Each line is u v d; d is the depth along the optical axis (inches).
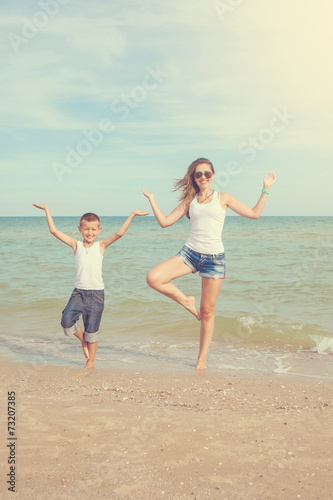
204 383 185.2
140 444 111.2
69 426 122.8
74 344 260.1
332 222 2161.7
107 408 140.3
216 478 94.9
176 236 1213.7
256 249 808.9
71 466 99.3
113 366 212.4
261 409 145.8
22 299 384.2
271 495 88.4
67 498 86.4
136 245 920.3
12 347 250.5
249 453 106.9
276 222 2223.2
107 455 104.9
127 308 350.6
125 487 90.7
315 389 176.6
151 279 199.2
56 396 155.7
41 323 311.3
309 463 101.9
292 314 323.9
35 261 648.4
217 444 112.0
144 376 195.0
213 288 202.7
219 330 286.8
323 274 504.4
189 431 120.5
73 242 203.9
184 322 308.0
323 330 279.1
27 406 141.1
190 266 202.7
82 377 191.6
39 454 105.1
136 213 201.0
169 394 166.4
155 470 98.0
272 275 503.5
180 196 205.2
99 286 202.4
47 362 219.1
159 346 255.1
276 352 242.5
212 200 197.3
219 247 200.5
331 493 89.4
